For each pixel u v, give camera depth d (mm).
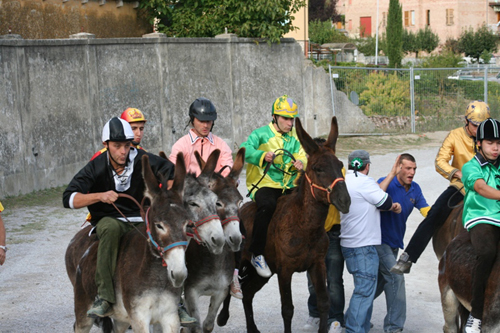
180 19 20859
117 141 5391
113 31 19859
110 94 16969
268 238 6469
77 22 18234
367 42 56219
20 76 14125
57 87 15289
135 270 5094
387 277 6668
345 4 73062
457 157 7012
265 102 21891
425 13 67812
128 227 5641
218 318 7035
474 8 66188
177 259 4660
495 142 5105
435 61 41000
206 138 6902
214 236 5266
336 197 5664
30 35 16484
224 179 5910
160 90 18438
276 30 21188
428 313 7387
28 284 8453
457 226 6336
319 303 6160
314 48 40812
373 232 6355
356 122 24328
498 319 4914
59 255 9781
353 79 25078
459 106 26062
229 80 20609
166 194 4848
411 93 25344
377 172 17188
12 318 7234
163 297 5098
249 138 6977
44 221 11945
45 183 14914
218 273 5910
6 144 13672
